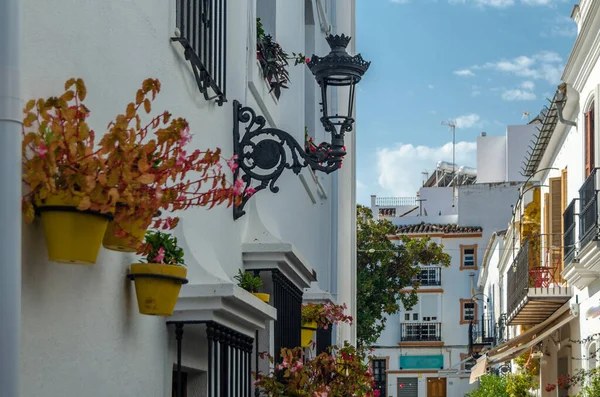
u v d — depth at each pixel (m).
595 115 19.47
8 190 3.67
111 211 4.57
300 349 9.67
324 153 8.79
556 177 25.66
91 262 4.62
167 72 6.88
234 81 8.91
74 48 5.18
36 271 4.64
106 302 5.54
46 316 4.76
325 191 16.55
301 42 13.64
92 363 5.32
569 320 23.38
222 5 8.38
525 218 32.19
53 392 4.84
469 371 61.00
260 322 7.68
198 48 7.64
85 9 5.33
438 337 63.38
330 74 8.90
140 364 6.11
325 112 8.95
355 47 22.30
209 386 6.46
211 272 6.81
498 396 41.59
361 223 47.53
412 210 75.25
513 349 28.14
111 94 5.76
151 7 6.54
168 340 6.68
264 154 8.66
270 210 10.97
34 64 4.68
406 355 63.66
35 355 4.64
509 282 30.33
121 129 4.61
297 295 10.77
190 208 7.31
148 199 4.76
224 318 6.73
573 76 21.62
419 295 63.75
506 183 62.91
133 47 6.16
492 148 65.00
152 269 5.71
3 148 3.68
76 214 4.49
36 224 4.60
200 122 7.72
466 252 63.44
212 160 5.27
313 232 15.20
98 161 4.44
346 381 10.55
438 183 79.00
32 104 4.49
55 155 4.38
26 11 4.58
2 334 3.59
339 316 12.34
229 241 8.66
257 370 9.04
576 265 20.09
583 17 21.67
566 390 24.41
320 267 16.56
